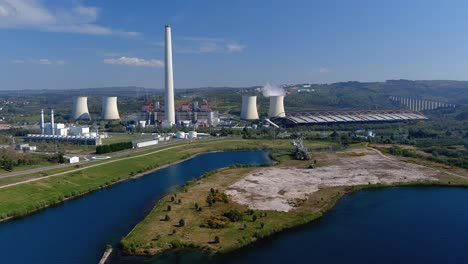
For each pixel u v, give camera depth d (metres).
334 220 125.38
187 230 112.19
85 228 119.25
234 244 103.50
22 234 114.94
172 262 94.69
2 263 96.00
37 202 140.75
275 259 97.69
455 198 149.75
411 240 110.31
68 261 97.00
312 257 99.19
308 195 148.62
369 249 104.19
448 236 113.06
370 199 148.50
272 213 127.75
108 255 98.88
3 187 147.25
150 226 115.31
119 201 148.25
